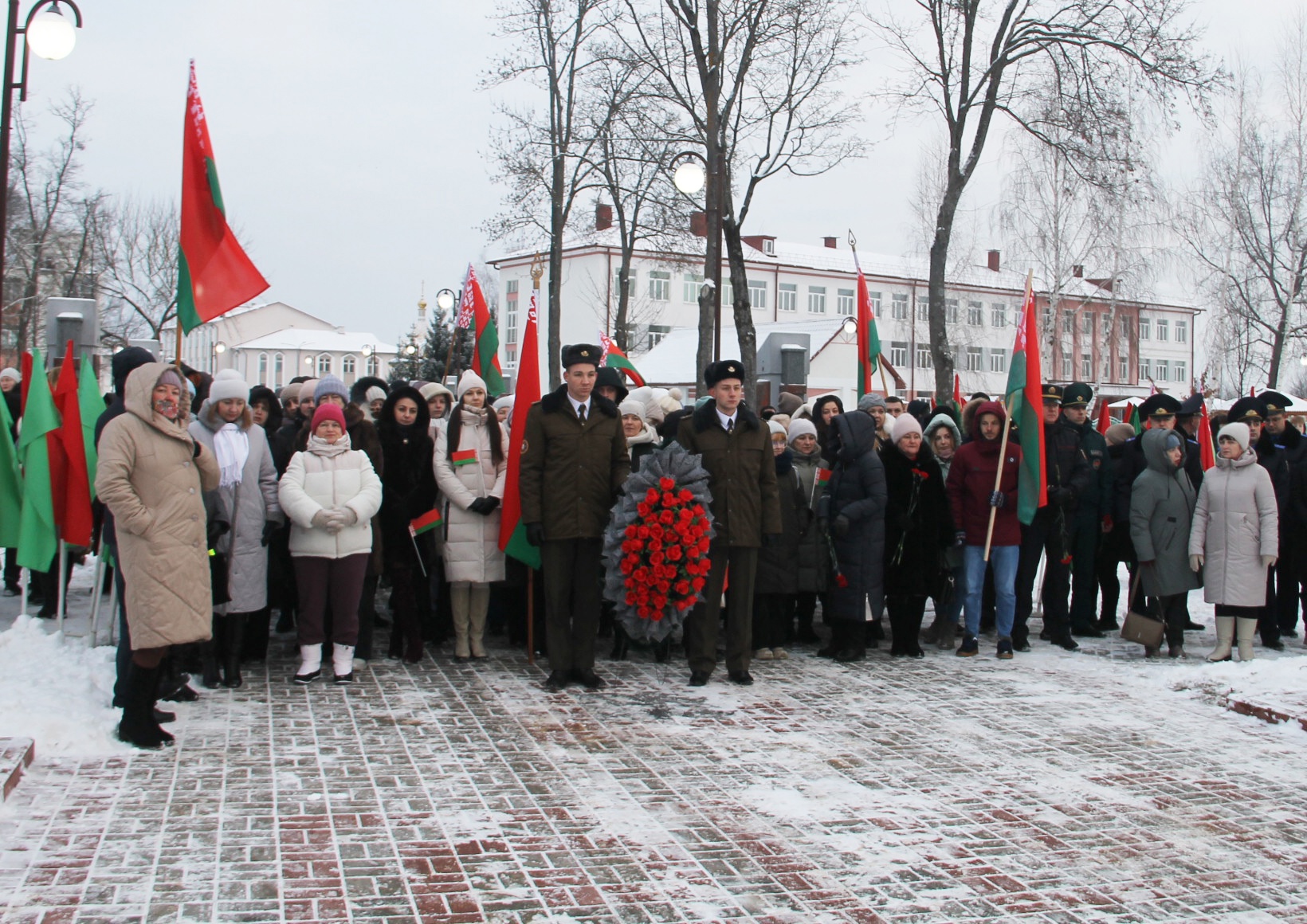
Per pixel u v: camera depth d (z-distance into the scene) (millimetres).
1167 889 4477
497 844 4781
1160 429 9281
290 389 10719
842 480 8711
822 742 6469
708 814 5215
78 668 7344
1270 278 30438
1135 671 8555
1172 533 9016
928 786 5695
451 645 9281
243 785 5445
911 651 9078
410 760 5949
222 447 7371
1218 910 4293
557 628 7750
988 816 5266
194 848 4633
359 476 7734
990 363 58594
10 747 5586
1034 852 4832
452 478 8398
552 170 20891
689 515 7582
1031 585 9438
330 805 5207
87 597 11070
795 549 8891
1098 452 10141
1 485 8539
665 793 5496
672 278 57031
